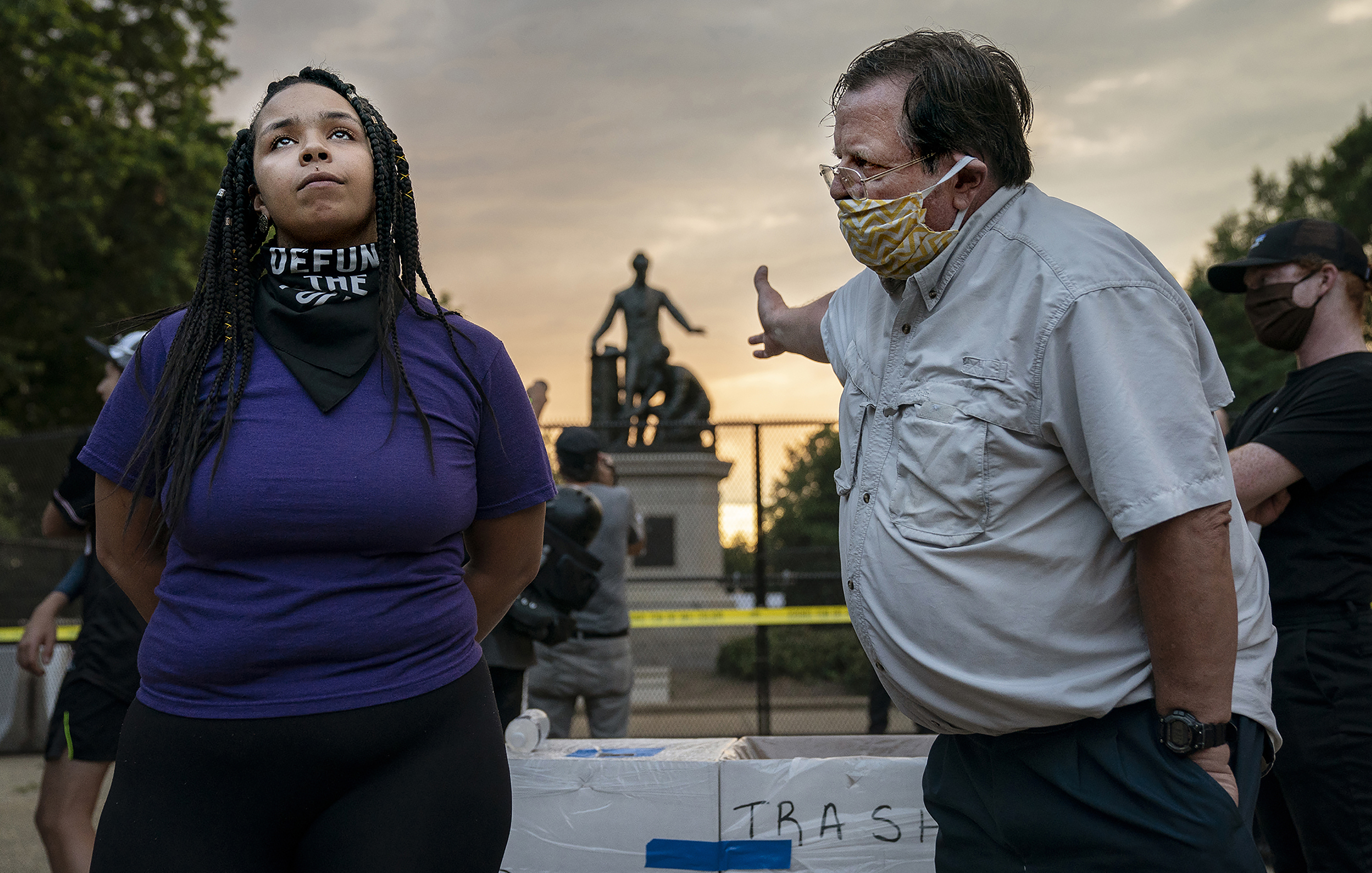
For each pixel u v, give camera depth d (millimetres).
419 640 1534
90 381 22703
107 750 3141
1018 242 1660
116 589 3191
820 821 2461
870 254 1698
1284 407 2621
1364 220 33094
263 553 1481
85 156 19219
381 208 1638
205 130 22250
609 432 13344
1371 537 2475
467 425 1648
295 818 1492
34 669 3465
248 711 1453
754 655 10195
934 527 1641
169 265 20375
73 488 3221
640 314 16344
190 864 1445
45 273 19359
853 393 1848
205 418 1517
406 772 1503
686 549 14188
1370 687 2414
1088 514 1629
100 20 21578
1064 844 1634
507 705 3512
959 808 1784
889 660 1706
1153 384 1551
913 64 1701
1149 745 1591
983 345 1639
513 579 1861
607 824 2512
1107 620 1617
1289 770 2463
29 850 4965
